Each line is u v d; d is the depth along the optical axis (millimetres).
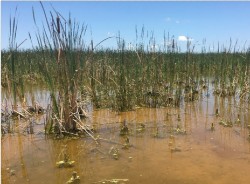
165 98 9102
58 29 6016
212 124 6699
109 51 11617
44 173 4641
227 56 11969
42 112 8258
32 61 13922
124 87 8516
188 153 5328
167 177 4449
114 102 8711
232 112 8227
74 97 6363
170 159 5082
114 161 5035
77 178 4348
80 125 6266
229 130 6598
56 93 6945
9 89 7746
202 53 13703
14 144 5895
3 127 6785
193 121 7379
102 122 7336
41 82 12758
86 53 6883
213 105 9133
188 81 11023
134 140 6051
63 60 6137
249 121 7293
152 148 5598
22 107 7641
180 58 11234
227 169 4688
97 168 4777
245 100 9609
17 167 4859
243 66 10922
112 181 4328
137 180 4363
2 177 4520
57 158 5203
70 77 6230
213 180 4352
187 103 9453
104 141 6004
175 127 6887
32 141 6035
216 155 5227
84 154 5352
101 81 9305
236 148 5531
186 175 4504
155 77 9344
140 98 9023
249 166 4781
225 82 11000
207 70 14242
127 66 8797
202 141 5926
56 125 6391
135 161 5020
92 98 9023
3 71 8969
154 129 6754
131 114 8125
